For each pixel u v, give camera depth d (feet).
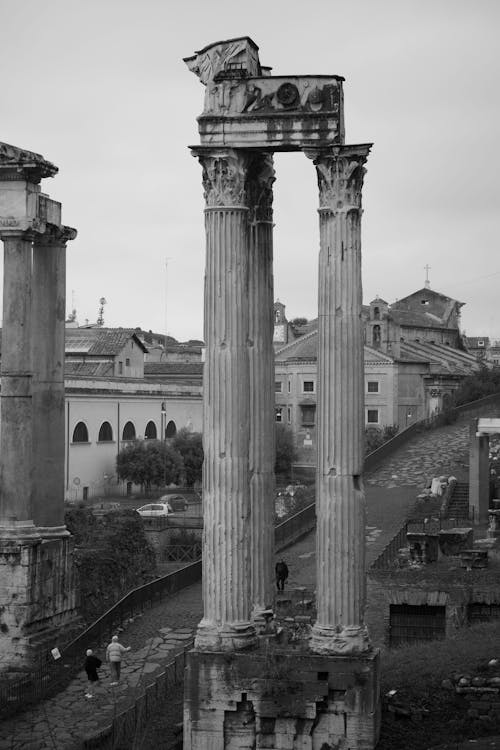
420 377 368.48
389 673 94.68
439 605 126.52
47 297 130.31
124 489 308.81
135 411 322.14
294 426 377.71
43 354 129.80
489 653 98.02
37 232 124.57
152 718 95.61
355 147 81.92
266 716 82.17
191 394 359.66
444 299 476.95
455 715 87.35
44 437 129.29
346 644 81.66
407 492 228.02
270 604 92.02
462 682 89.35
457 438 276.82
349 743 81.00
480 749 79.77
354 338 81.92
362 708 80.89
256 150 84.48
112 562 155.22
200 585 169.89
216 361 83.46
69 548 130.52
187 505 267.39
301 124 82.79
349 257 82.07
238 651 82.99
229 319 83.46
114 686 114.52
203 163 84.38
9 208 123.54
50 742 96.78
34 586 121.80
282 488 293.64
